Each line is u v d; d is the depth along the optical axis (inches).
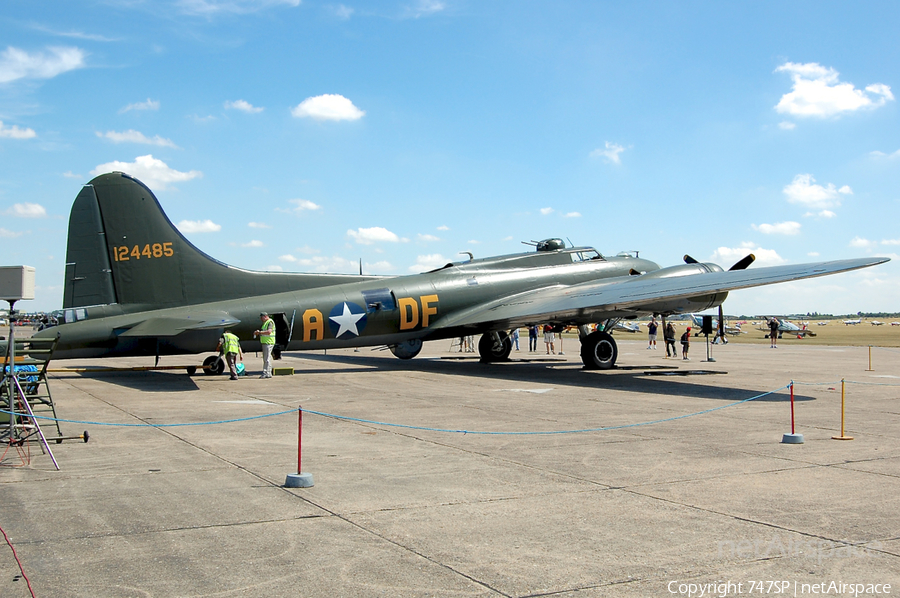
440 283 839.7
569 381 719.1
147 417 447.8
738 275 682.8
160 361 1036.5
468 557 193.6
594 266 955.3
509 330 973.2
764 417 468.1
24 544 199.8
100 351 671.8
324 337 761.0
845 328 4697.3
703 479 285.9
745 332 3432.6
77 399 542.6
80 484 269.3
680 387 661.3
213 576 177.6
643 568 186.2
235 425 419.2
